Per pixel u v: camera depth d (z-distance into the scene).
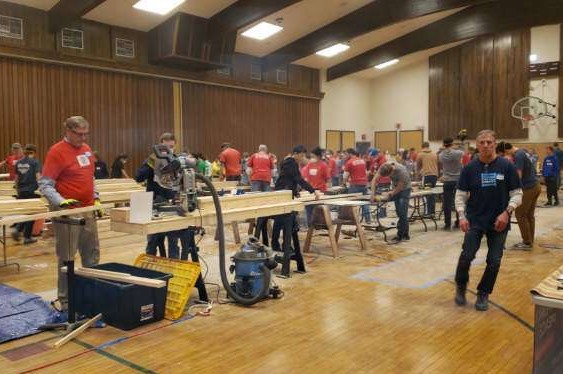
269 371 2.86
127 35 11.87
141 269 3.91
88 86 11.24
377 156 12.59
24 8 10.18
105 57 11.48
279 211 4.80
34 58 10.26
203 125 13.63
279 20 12.73
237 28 11.50
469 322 3.66
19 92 10.17
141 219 3.73
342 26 13.10
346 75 17.27
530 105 16.28
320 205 6.07
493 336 3.38
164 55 11.82
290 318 3.77
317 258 5.90
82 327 3.46
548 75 16.02
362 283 4.76
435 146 18.48
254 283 4.14
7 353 3.13
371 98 19.98
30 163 7.34
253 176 9.38
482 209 3.91
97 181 8.77
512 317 3.77
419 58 18.61
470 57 17.47
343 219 6.52
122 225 3.77
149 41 12.17
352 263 5.62
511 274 5.10
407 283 4.76
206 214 4.09
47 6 10.30
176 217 3.92
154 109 12.48
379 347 3.21
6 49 9.84
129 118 11.98
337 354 3.10
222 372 2.85
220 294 4.40
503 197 3.84
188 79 13.09
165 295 3.76
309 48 13.88
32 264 5.70
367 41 15.54
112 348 3.21
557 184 11.93
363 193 8.38
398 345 3.23
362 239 6.39
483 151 3.84
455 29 14.38
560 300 2.18
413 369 2.88
